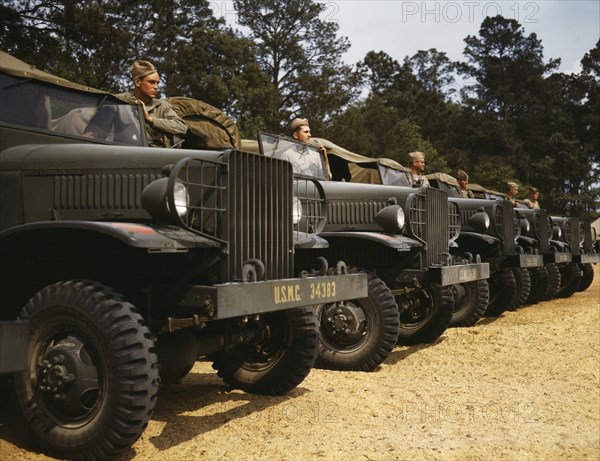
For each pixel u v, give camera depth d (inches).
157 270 149.9
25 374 133.3
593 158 1964.8
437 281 233.6
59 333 133.9
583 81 2057.1
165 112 215.3
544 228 403.5
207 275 144.9
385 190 241.0
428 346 256.8
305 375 176.1
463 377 203.9
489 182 1675.7
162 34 1082.1
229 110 1173.7
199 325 143.4
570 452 135.0
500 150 1919.3
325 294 163.6
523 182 1867.6
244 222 148.5
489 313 350.6
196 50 1127.6
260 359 180.7
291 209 163.0
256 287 142.2
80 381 128.9
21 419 134.6
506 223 338.3
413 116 2005.4
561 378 201.9
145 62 212.5
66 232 139.6
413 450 135.9
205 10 1175.0
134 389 125.9
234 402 171.8
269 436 144.7
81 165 155.8
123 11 952.9
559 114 1952.5
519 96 2123.5
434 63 2282.2
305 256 227.9
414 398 177.3
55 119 172.1
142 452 135.0
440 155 1840.6
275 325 177.8
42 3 854.5
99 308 128.6
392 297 212.1
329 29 1307.8
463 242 336.8
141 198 138.8
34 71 172.1
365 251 240.1
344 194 242.7
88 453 128.3
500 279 345.7
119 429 125.7
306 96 1294.3
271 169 157.4
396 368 217.3
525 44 2161.7
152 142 211.3
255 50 1243.8
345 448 137.0
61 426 131.1
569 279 462.3
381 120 1493.6
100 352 128.2
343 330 211.0
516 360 228.8
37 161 158.6
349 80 1321.4
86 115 178.1
